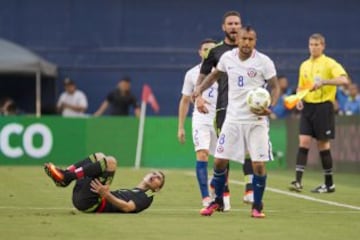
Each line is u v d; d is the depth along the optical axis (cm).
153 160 6588
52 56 8425
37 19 8394
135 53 8512
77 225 2994
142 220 3152
